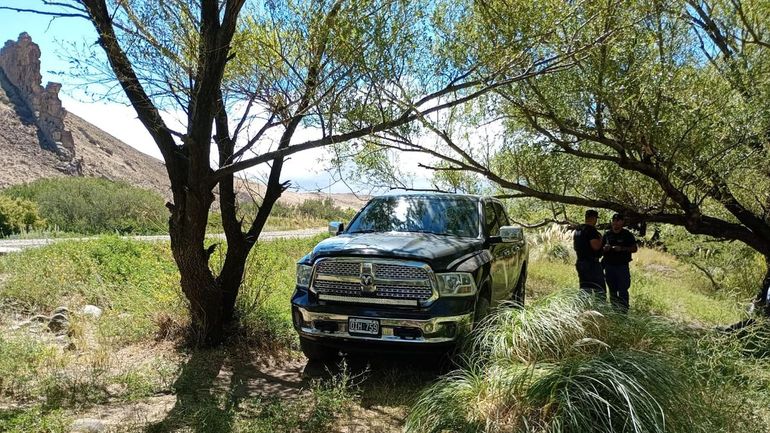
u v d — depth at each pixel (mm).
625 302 8164
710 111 6508
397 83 5570
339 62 5156
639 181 8273
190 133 5348
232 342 6266
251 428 4004
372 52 5207
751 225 8172
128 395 4637
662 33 6562
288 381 5352
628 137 7270
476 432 3680
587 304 4875
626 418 3393
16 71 101812
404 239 5746
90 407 4375
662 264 19875
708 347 4777
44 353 5301
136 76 5086
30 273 8562
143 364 5461
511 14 5691
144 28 5062
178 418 4184
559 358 4309
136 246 11484
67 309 6891
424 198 6984
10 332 6094
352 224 6766
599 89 6672
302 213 49375
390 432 4137
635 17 6172
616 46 6301
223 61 5180
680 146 6828
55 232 23109
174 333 6289
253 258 7176
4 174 81188
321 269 5441
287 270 11164
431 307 5086
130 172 113312
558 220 9906
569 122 7410
